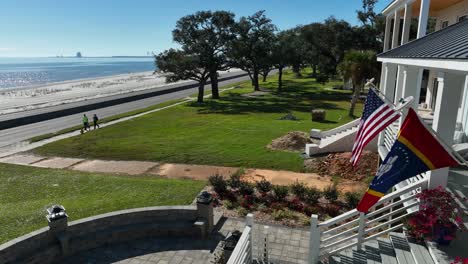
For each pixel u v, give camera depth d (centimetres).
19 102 5325
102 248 917
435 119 773
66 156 2075
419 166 529
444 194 659
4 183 1486
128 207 1155
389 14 1886
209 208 983
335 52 5550
